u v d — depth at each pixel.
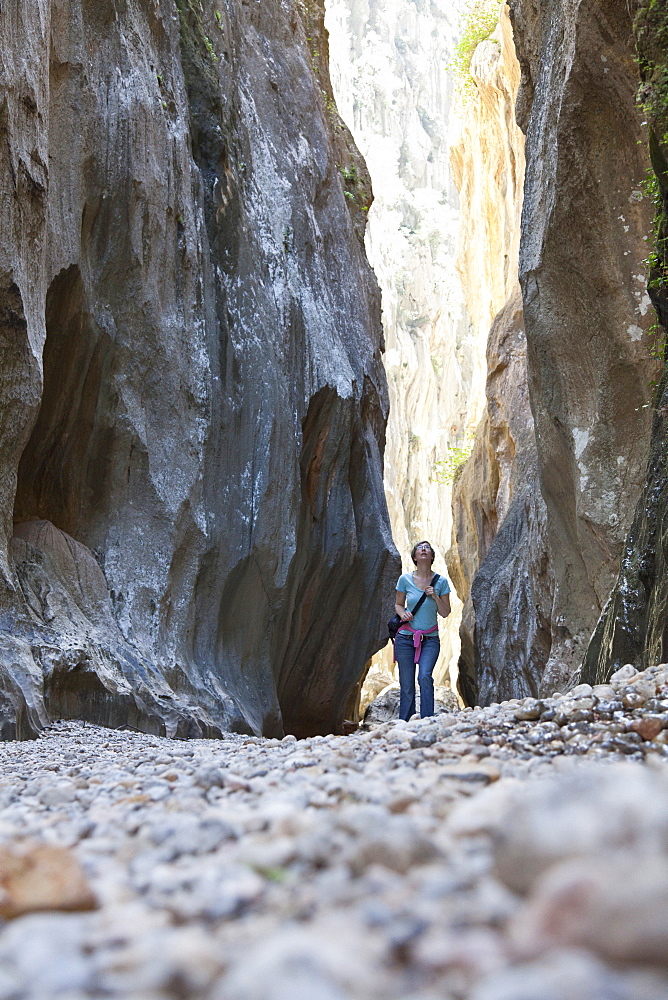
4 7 10.41
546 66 14.99
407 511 67.44
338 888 1.44
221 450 15.70
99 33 13.72
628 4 12.26
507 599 24.77
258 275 17.78
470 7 35.44
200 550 14.27
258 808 2.60
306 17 25.34
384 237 73.50
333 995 0.86
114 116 13.56
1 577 9.83
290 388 17.94
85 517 12.94
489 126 33.19
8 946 1.21
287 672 19.28
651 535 10.11
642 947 0.90
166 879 1.71
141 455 13.43
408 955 1.03
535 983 0.83
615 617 10.36
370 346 22.42
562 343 14.44
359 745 5.14
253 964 0.95
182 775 4.09
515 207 30.91
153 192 14.13
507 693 23.78
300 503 18.45
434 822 2.06
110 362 13.19
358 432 20.75
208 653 14.50
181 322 14.83
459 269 37.81
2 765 5.84
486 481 30.14
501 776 3.20
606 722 4.86
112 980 1.01
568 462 14.70
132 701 10.22
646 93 10.77
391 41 84.50
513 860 1.27
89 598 11.51
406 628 8.98
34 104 10.69
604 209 13.49
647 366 13.23
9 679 8.43
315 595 19.59
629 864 1.02
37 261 10.77
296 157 21.03
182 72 16.03
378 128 80.88
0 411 10.08
